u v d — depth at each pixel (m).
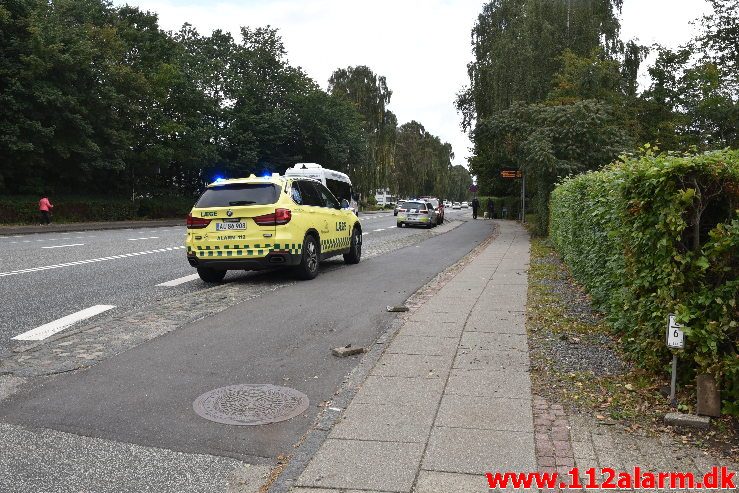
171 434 4.03
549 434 3.92
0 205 31.52
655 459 3.59
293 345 6.21
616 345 5.92
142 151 42.22
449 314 7.59
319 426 4.11
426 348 5.96
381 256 15.94
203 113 47.72
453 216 60.91
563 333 6.54
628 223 4.87
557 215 14.93
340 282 10.66
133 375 5.25
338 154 55.12
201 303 8.52
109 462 3.64
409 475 3.37
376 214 64.25
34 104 32.03
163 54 46.25
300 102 53.34
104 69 36.62
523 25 33.12
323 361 5.66
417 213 33.75
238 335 6.61
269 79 53.47
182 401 4.63
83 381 5.09
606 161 21.53
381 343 6.22
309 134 54.31
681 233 4.27
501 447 3.72
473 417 4.19
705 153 4.34
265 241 10.12
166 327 7.00
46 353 5.93
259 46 53.41
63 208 36.09
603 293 7.03
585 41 32.31
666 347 4.45
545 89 31.48
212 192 10.62
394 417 4.20
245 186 10.58
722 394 4.12
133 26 44.94
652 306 4.50
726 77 33.06
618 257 5.55
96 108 35.91
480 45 39.72
